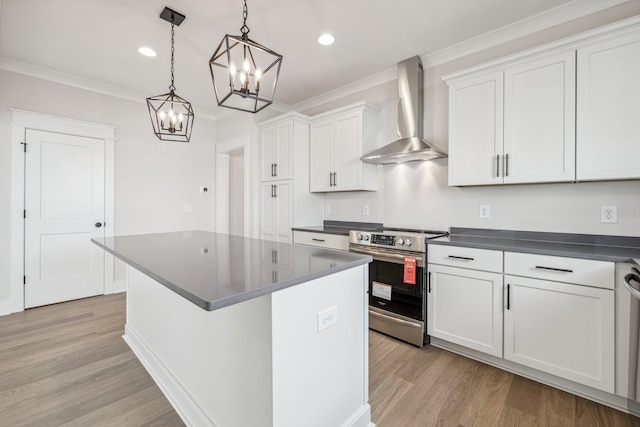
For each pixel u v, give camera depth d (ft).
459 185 7.70
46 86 10.21
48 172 10.33
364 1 6.68
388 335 8.20
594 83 5.85
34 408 5.28
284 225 11.73
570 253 5.47
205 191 14.67
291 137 11.44
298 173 11.54
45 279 10.36
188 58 9.25
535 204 7.38
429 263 7.46
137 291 7.22
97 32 7.86
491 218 8.05
